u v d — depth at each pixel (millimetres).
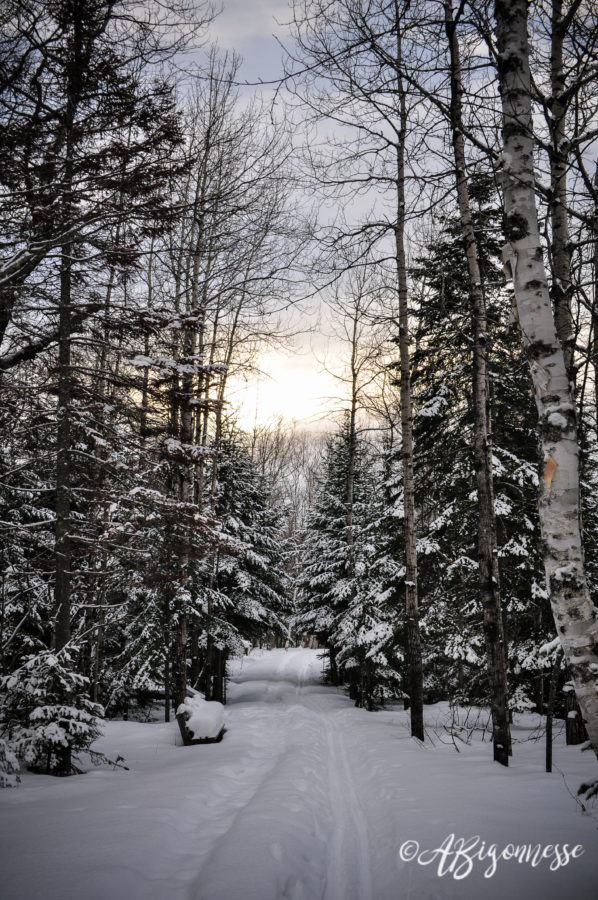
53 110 7445
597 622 3877
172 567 10477
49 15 6922
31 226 7602
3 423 8859
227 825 5996
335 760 10219
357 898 4617
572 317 6062
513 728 13648
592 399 6773
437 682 17547
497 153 5535
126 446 9805
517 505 12484
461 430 13602
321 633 29922
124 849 4781
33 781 7891
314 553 30016
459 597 14227
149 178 7773
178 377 9344
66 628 9172
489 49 4855
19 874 4250
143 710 18406
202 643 19875
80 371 9234
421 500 15523
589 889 4102
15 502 11695
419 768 8320
